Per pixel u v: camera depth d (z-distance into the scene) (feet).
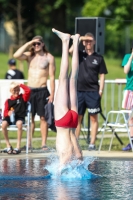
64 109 55.67
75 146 56.24
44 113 78.38
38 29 338.75
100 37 87.35
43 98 78.54
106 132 101.30
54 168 58.18
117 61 279.28
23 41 256.93
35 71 79.00
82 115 78.74
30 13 285.43
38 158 69.41
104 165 63.31
